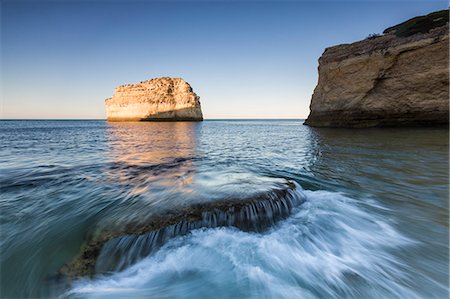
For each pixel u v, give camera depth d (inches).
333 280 126.2
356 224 181.6
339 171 332.8
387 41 866.1
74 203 217.6
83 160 433.4
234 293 121.8
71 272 131.7
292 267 136.6
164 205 188.2
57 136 1052.5
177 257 142.9
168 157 471.8
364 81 920.9
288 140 782.5
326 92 1109.7
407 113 829.2
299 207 210.8
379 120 909.2
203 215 167.9
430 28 768.3
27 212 200.7
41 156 482.3
